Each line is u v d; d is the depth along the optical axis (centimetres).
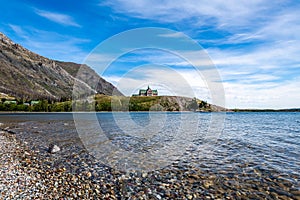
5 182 896
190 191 858
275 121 5706
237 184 934
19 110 10812
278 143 2009
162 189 873
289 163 1270
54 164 1199
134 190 859
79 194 812
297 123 4959
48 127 3169
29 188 848
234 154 1495
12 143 1814
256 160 1332
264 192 855
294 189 884
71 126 3338
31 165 1166
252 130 3231
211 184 933
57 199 764
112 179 978
